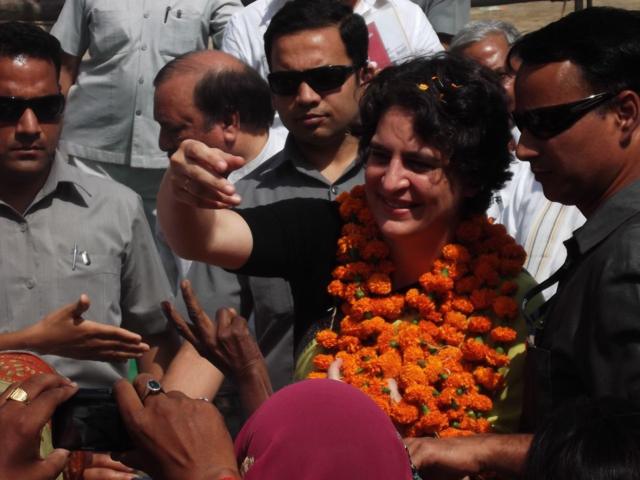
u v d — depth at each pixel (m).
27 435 3.43
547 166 5.13
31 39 7.44
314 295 5.93
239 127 8.22
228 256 5.62
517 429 5.53
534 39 5.13
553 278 5.25
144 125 11.72
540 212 8.05
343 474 3.55
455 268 5.67
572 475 3.65
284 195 7.71
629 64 4.96
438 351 5.56
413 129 5.44
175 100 8.12
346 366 5.59
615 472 3.60
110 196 7.85
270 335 7.54
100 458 5.22
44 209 7.66
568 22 5.07
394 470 3.62
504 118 5.62
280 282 7.47
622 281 4.68
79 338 6.54
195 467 3.45
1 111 7.36
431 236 5.68
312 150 7.81
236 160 4.80
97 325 6.54
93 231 7.72
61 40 12.15
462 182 5.64
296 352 5.99
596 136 5.01
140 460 3.63
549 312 5.11
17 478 3.43
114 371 7.66
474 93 5.47
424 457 4.99
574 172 5.07
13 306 7.51
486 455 5.00
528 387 5.19
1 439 3.43
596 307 4.76
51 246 7.61
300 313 6.00
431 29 10.70
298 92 7.66
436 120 5.40
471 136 5.48
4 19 15.24
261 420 3.72
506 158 5.72
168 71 8.20
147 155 11.71
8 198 7.60
